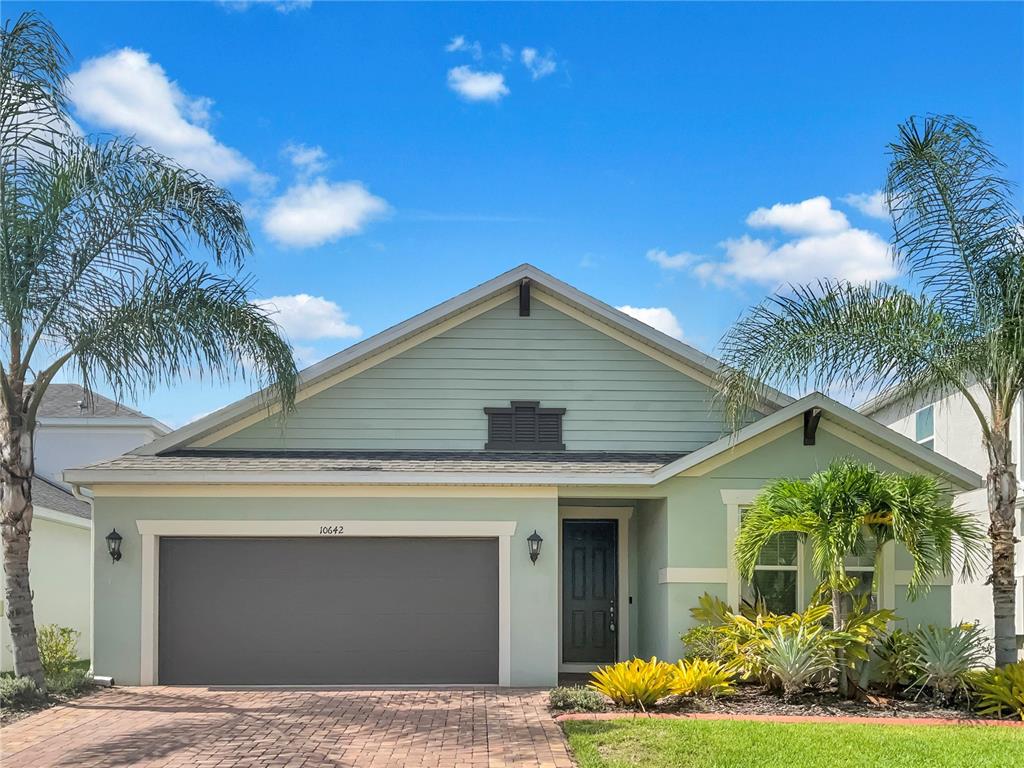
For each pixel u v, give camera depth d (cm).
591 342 1722
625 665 1290
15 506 1322
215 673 1491
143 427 2548
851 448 1523
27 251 1271
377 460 1596
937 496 1324
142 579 1480
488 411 1703
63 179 1296
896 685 1362
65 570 2136
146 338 1319
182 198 1342
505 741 1064
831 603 1425
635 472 1499
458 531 1505
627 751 989
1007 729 1107
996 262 1302
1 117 1300
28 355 1327
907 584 1487
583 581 1728
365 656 1499
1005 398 1314
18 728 1139
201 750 1026
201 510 1496
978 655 1294
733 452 1516
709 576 1496
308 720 1185
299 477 1480
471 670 1501
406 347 1711
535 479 1489
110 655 1468
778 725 1109
